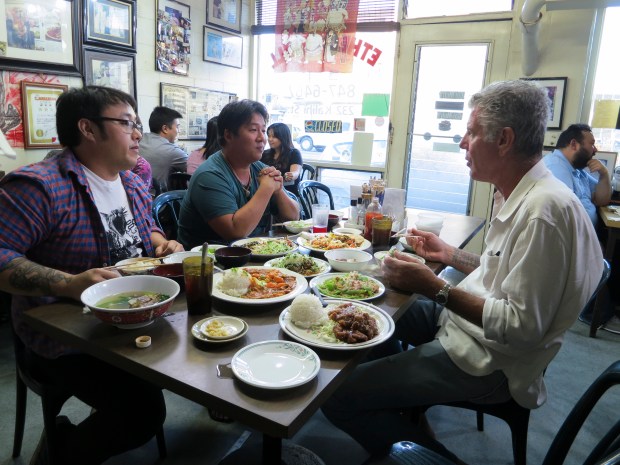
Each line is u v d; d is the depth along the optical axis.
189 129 4.22
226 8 4.43
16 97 2.80
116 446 1.21
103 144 1.31
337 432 1.82
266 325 1.06
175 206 2.33
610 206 3.43
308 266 1.45
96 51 3.23
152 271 1.23
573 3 3.18
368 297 1.23
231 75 4.65
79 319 1.05
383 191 2.10
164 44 3.80
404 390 1.24
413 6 4.10
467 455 1.74
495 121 1.19
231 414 0.77
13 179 1.17
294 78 4.72
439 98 4.13
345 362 0.92
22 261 1.11
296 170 4.21
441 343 1.30
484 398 1.25
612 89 3.63
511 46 3.78
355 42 4.32
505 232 1.24
